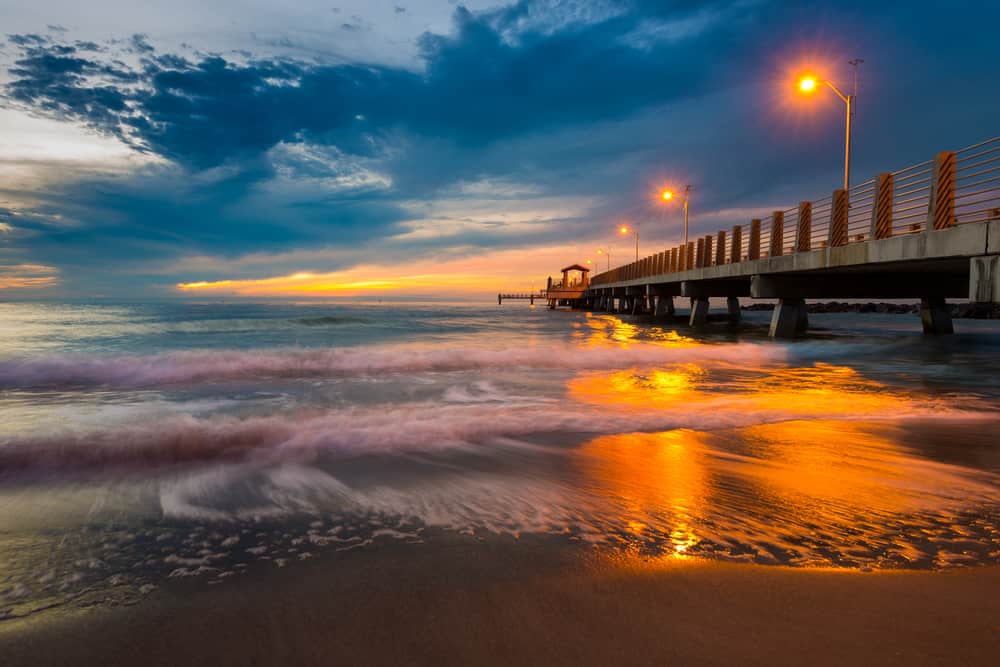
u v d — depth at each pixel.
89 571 2.71
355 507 3.70
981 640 1.92
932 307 26.36
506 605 2.26
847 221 18.38
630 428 6.31
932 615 2.13
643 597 2.31
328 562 2.79
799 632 1.99
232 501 3.84
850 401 8.72
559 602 2.28
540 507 3.69
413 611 2.22
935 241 13.45
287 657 1.89
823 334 27.95
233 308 81.00
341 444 5.38
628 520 3.43
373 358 13.35
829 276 24.02
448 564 2.73
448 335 25.84
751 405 8.22
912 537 3.14
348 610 2.24
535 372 12.76
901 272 21.81
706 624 2.07
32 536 3.20
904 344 21.22
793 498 3.90
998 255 11.67
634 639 1.96
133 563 2.81
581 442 5.66
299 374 11.92
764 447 5.54
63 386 10.12
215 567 2.75
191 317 39.50
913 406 8.17
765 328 35.53
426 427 6.05
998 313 60.66
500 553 2.88
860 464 4.90
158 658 1.90
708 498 3.90
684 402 8.62
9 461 4.66
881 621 2.08
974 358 16.69
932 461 5.02
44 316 41.06
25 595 2.44
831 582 2.47
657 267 46.81
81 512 3.61
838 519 3.45
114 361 11.88
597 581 2.49
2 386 10.07
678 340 24.72
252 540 3.12
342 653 1.90
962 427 6.57
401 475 4.47
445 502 3.80
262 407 7.96
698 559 2.78
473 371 12.68
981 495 3.99
